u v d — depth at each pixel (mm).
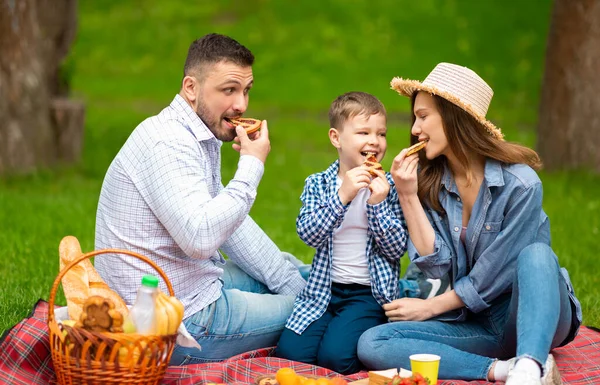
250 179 4523
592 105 12125
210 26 27516
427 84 4734
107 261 4609
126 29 27562
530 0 27078
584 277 7184
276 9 28234
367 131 5051
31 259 7246
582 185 11531
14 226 8641
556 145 12406
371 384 4148
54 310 4340
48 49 12797
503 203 4699
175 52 25875
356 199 5000
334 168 5199
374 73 23625
